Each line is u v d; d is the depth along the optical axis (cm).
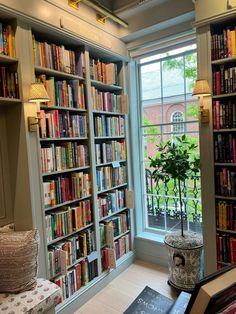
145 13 270
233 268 86
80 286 246
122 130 308
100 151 276
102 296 253
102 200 276
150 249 312
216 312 73
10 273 175
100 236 271
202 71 222
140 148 330
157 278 278
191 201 295
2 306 162
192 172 249
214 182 223
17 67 192
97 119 271
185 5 243
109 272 275
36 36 224
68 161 237
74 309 231
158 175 251
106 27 271
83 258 249
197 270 242
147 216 335
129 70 311
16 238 184
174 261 248
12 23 190
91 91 262
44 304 169
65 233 232
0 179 205
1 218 206
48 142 236
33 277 184
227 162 217
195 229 294
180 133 298
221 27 222
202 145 226
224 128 216
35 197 204
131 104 316
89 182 260
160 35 276
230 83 211
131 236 317
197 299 74
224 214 221
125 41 300
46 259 212
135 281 275
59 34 220
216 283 76
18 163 204
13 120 202
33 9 196
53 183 222
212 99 221
